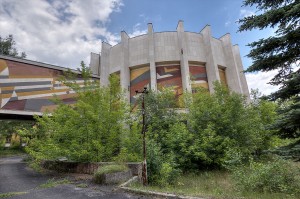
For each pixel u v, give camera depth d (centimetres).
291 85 660
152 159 1102
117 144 1213
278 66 727
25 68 2452
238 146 1509
